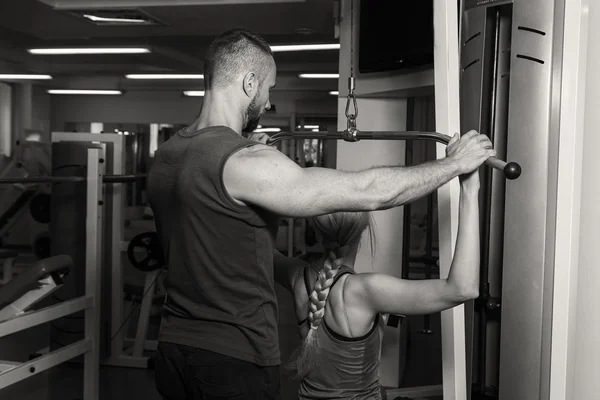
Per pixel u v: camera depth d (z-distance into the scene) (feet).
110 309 14.76
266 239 4.71
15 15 21.49
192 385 4.69
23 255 31.19
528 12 6.00
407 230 11.67
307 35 25.21
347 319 5.42
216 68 5.00
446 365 6.04
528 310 6.05
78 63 32.83
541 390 6.04
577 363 6.20
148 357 14.67
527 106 6.02
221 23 21.81
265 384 4.74
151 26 22.70
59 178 11.14
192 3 18.80
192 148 4.72
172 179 4.75
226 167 4.51
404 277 11.71
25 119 32.76
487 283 6.69
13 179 11.18
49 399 12.11
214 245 4.59
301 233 31.30
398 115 12.00
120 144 14.79
